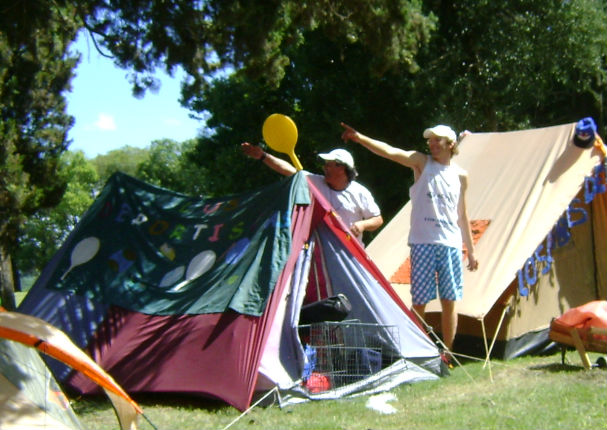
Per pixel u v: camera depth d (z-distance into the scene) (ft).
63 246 22.20
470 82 60.95
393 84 60.23
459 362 22.29
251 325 17.51
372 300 19.88
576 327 20.15
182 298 19.08
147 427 15.67
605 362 20.01
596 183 24.57
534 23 60.59
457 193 21.13
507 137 27.89
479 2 60.13
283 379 17.48
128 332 19.13
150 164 205.87
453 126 60.70
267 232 18.90
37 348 13.19
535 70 63.57
